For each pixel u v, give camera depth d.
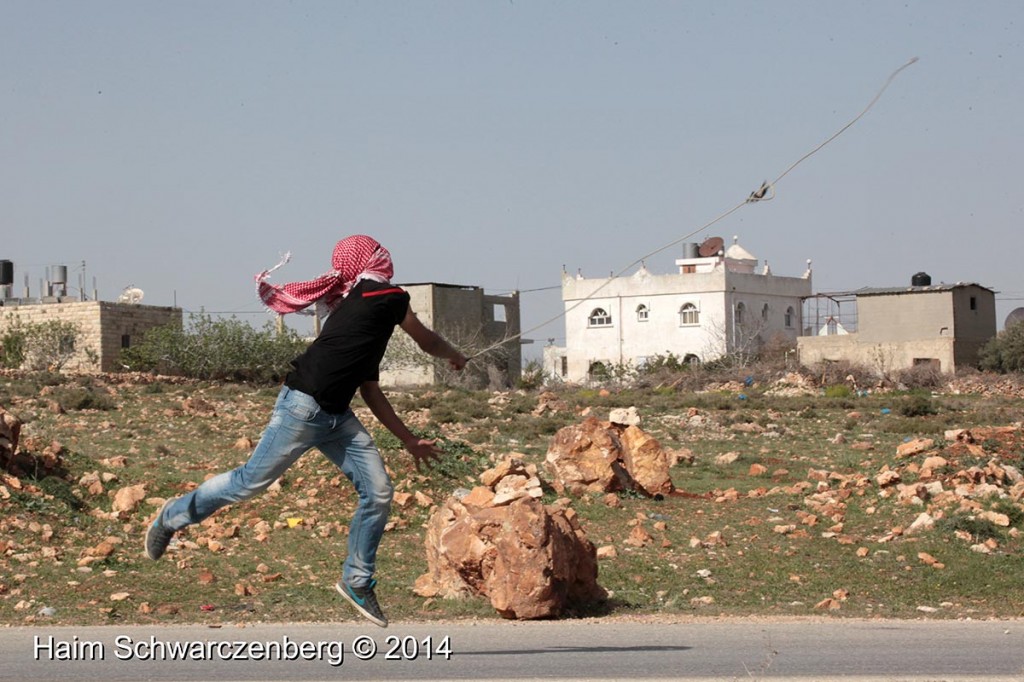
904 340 146.12
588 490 37.69
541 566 20.70
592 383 139.12
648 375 130.50
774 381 118.00
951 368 137.62
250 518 31.33
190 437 49.88
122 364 113.62
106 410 61.34
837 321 169.00
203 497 13.91
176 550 27.11
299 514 31.94
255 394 81.19
